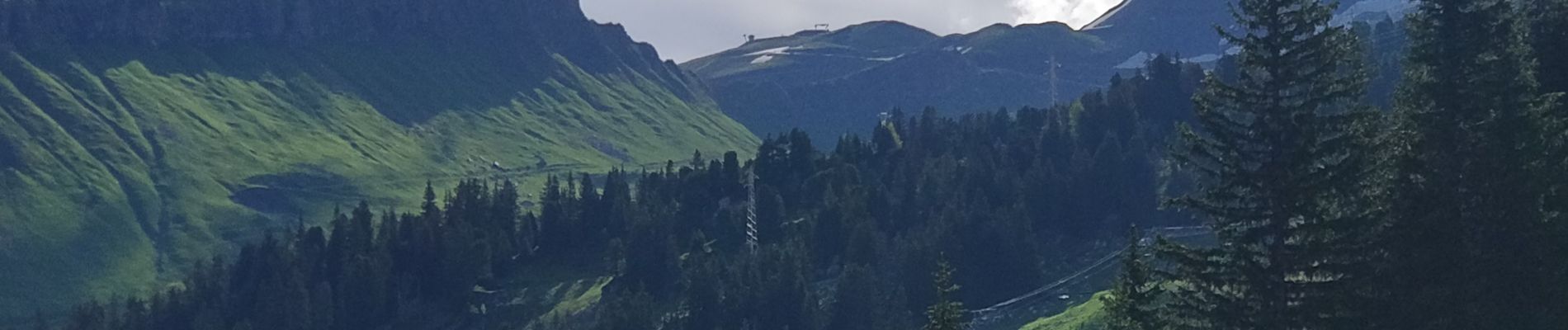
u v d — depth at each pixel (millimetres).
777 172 174750
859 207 149000
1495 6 43656
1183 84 160750
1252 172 41875
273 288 150750
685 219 166625
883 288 127625
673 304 141250
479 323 157250
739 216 163375
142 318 154750
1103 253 137500
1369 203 42781
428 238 165250
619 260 158625
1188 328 44438
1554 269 41250
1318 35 41344
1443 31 43656
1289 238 41875
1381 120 43344
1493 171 41562
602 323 131000
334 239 163750
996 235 131250
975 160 153625
